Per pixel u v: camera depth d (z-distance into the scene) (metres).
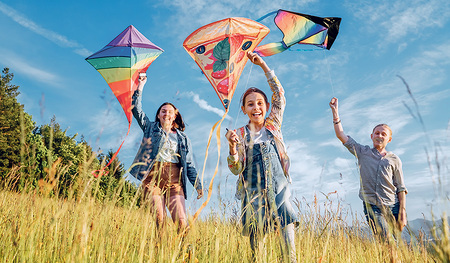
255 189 2.60
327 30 3.48
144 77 3.50
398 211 3.63
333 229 2.36
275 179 2.60
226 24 3.08
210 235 2.20
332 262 2.04
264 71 2.98
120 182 1.88
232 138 2.59
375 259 2.34
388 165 3.72
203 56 3.12
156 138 3.41
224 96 3.05
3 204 2.63
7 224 2.34
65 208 1.70
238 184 2.73
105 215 1.85
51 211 1.86
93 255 1.76
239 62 3.19
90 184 1.66
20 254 1.85
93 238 1.82
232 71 3.10
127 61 3.30
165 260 1.93
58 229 1.92
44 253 1.85
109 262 1.87
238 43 3.13
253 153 2.70
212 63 3.11
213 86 3.08
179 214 3.11
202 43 3.11
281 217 2.40
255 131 2.88
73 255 1.58
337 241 2.37
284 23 3.47
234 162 2.63
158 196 3.05
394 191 3.70
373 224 2.69
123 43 3.35
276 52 3.46
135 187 2.31
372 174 3.71
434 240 1.17
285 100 2.96
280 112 2.90
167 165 3.31
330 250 2.15
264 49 3.39
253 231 2.37
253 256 2.20
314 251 2.10
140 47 3.34
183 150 3.54
